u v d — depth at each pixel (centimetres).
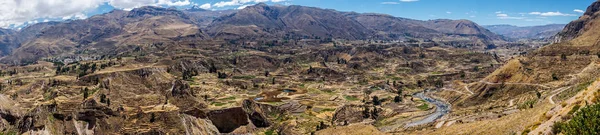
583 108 6250
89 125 19138
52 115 18500
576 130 5772
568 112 7062
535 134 7188
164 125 19750
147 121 19950
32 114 17962
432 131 15325
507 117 12288
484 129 11550
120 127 19512
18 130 17575
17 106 19962
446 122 17562
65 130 18175
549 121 7406
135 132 18700
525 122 9494
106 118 19688
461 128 13462
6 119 18375
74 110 19212
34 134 17125
